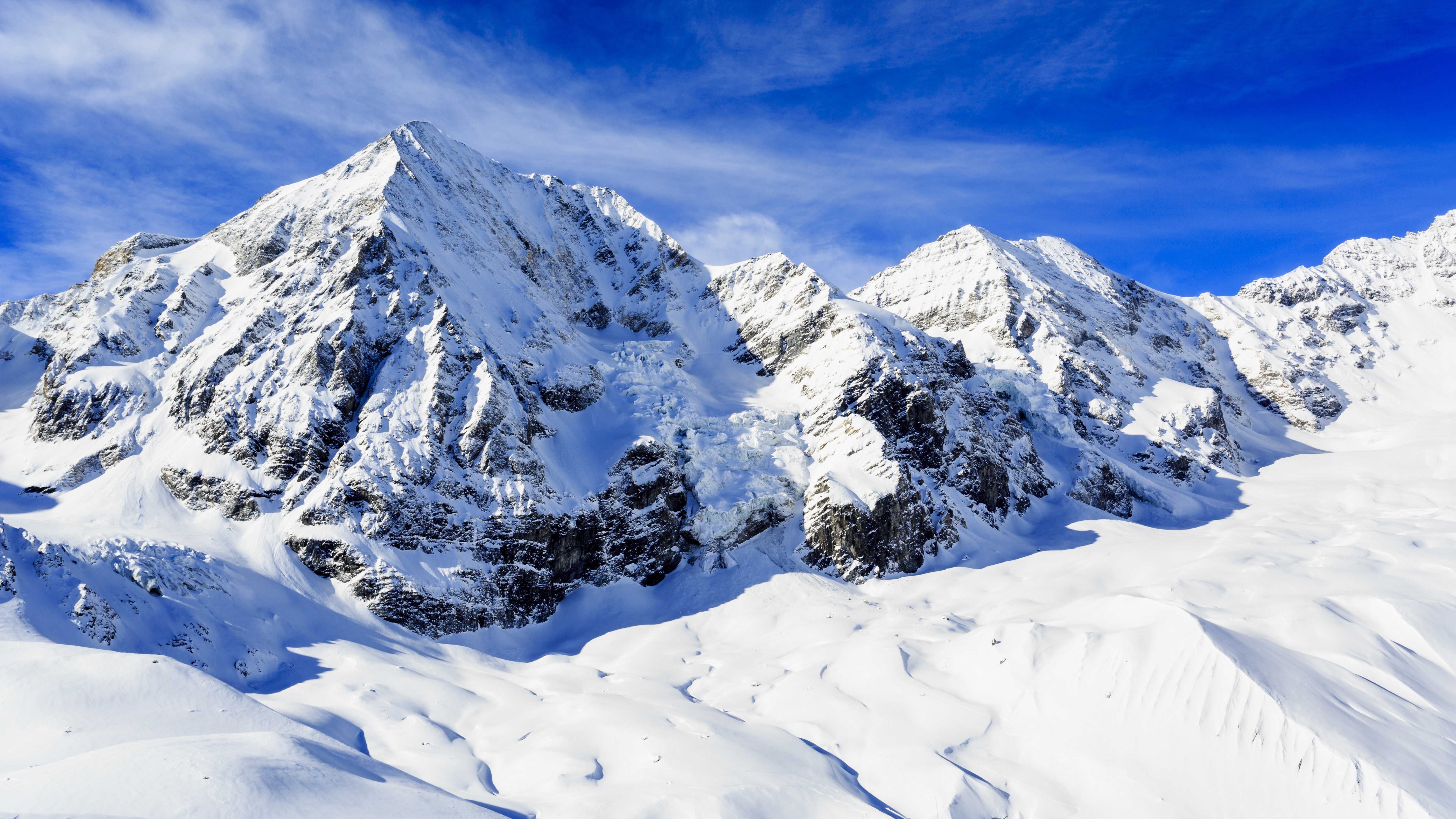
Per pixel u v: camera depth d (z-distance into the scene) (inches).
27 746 1031.0
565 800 1163.9
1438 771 1139.9
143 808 706.8
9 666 1211.2
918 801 1318.9
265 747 934.4
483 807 1095.0
